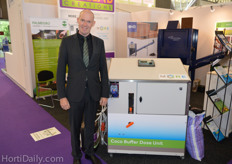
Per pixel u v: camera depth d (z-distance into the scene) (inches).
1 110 141.3
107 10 197.0
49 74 161.5
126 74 78.3
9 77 258.1
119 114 79.1
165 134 79.4
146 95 76.2
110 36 204.8
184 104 76.0
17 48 193.0
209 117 102.2
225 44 91.5
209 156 84.6
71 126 70.6
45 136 102.5
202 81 201.8
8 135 103.7
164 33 184.1
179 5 267.3
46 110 141.9
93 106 71.5
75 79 64.9
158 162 80.6
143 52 193.2
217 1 256.4
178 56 179.6
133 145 81.9
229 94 98.4
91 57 65.0
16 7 172.4
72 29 180.1
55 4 184.7
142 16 214.1
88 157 81.4
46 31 160.2
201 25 195.8
